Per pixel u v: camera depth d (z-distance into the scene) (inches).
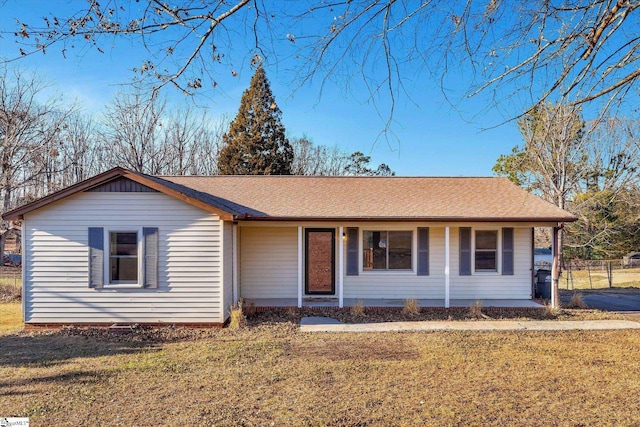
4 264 919.0
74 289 386.9
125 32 135.9
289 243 509.0
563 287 739.4
